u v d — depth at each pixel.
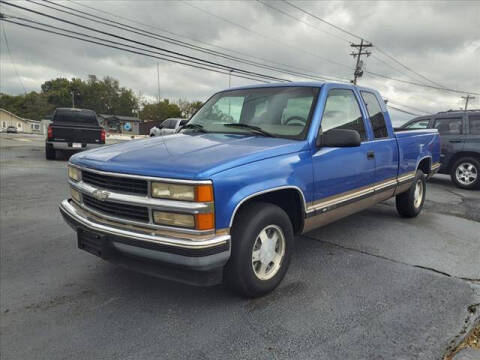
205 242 2.53
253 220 2.90
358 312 2.96
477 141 8.87
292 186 3.14
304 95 3.77
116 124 85.75
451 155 9.24
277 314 2.92
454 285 3.49
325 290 3.34
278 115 3.75
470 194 8.43
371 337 2.63
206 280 2.69
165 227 2.62
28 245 4.52
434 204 7.15
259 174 2.87
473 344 2.59
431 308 3.05
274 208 3.08
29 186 8.01
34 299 3.22
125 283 3.50
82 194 3.17
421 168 6.07
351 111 4.16
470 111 9.23
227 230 2.67
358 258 4.14
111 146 3.56
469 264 4.03
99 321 2.86
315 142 3.45
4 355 2.49
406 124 10.37
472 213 6.43
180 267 2.62
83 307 3.08
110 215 2.88
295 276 3.63
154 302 3.13
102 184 2.93
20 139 26.91
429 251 4.41
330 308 3.02
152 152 3.03
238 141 3.35
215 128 3.98
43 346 2.58
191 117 4.59
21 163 11.55
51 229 5.14
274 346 2.53
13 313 3.00
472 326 2.79
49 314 2.98
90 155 3.25
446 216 6.16
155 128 19.25
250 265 2.92
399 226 5.45
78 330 2.75
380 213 6.22
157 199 2.62
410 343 2.57
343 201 3.86
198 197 2.52
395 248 4.49
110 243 2.85
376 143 4.42
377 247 4.51
